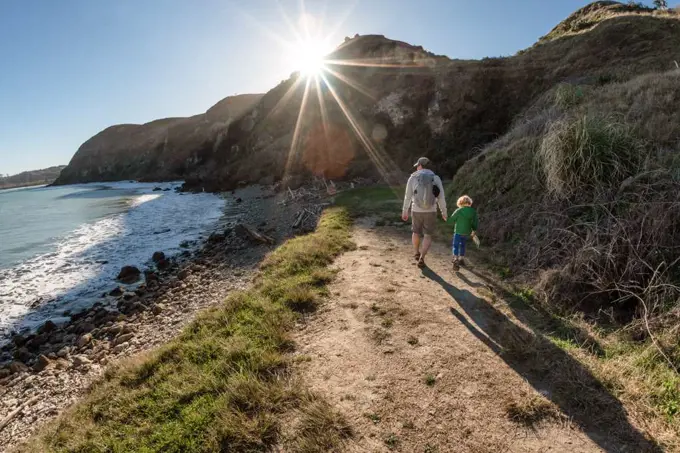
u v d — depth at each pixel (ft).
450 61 111.34
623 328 13.19
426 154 87.56
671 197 16.81
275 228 48.08
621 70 54.90
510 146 33.96
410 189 21.36
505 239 24.64
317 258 24.77
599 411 9.78
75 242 55.21
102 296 32.42
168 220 70.08
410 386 11.51
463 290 18.47
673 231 15.52
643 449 8.52
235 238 46.09
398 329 14.99
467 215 20.81
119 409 11.64
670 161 19.57
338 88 117.60
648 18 70.08
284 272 22.58
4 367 20.63
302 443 9.45
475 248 25.03
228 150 183.83
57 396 16.74
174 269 37.50
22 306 31.09
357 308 17.17
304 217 50.29
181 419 10.77
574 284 16.22
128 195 139.54
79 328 25.38
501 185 30.42
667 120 23.85
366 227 34.83
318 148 110.11
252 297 19.25
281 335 14.88
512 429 9.53
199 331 16.53
